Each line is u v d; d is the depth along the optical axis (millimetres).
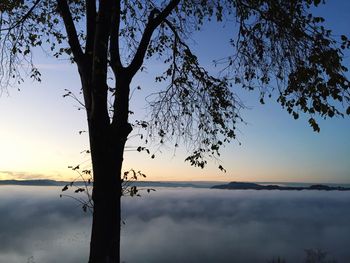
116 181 5500
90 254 5344
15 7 7688
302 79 5867
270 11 6477
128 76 5934
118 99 5824
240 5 7262
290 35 6371
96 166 5461
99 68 5426
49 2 8062
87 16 6090
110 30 6070
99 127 5457
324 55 5703
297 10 6250
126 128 5723
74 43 5980
